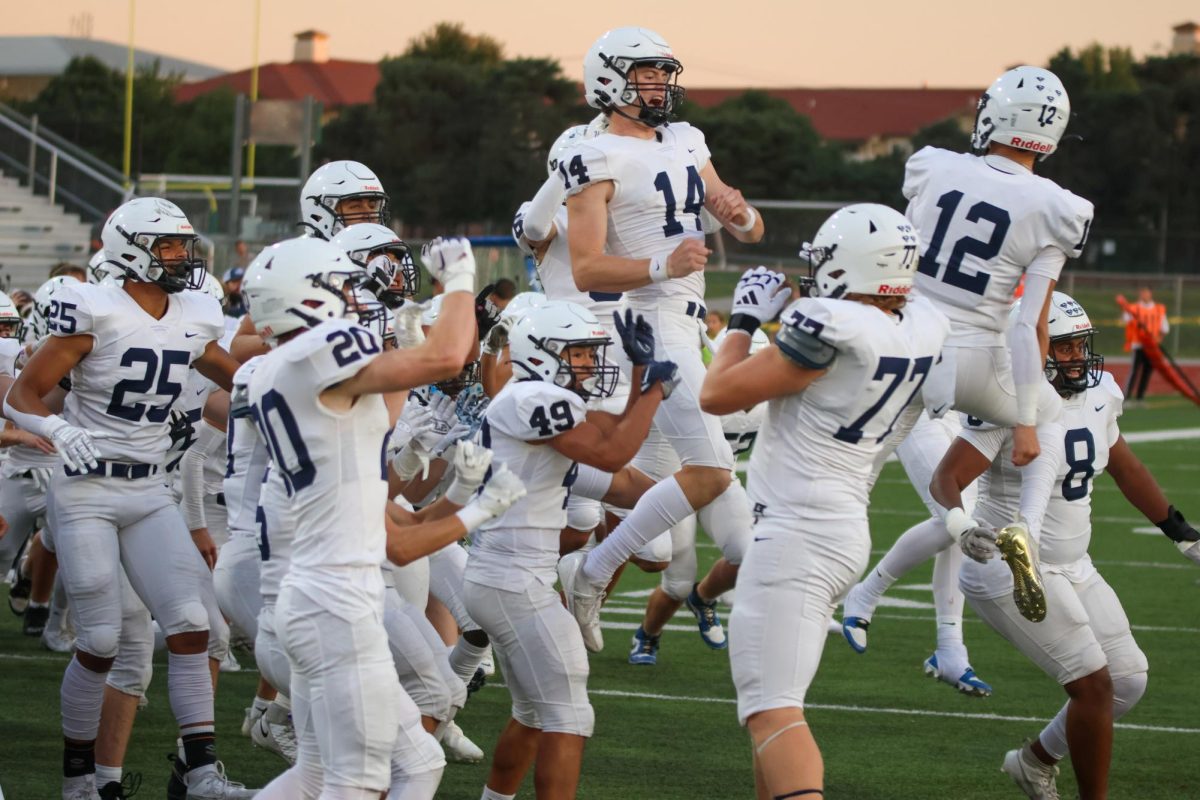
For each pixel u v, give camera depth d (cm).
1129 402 3403
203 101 6775
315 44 10069
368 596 573
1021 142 788
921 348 623
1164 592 1411
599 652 1159
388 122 5688
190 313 816
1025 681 1073
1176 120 6038
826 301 607
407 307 679
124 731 770
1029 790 787
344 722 564
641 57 841
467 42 7594
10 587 1362
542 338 696
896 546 924
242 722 934
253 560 727
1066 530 787
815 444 619
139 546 774
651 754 870
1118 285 5000
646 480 910
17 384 785
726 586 1095
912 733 929
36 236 3100
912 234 624
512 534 680
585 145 839
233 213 2655
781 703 612
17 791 773
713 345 1011
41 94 6750
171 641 758
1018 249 777
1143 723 954
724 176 5950
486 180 5509
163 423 799
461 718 962
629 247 848
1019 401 750
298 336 573
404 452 669
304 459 568
